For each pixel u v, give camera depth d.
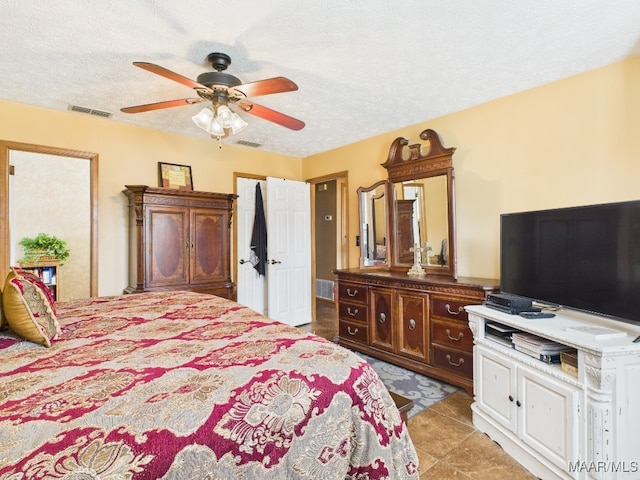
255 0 1.64
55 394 0.92
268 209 4.42
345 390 1.07
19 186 4.35
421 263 3.29
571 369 1.56
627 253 1.56
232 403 0.90
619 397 1.43
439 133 3.29
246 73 2.40
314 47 2.07
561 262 1.87
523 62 2.27
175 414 0.84
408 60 2.24
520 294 2.13
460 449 1.90
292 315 4.64
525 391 1.76
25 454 0.68
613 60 2.24
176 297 2.38
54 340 1.39
